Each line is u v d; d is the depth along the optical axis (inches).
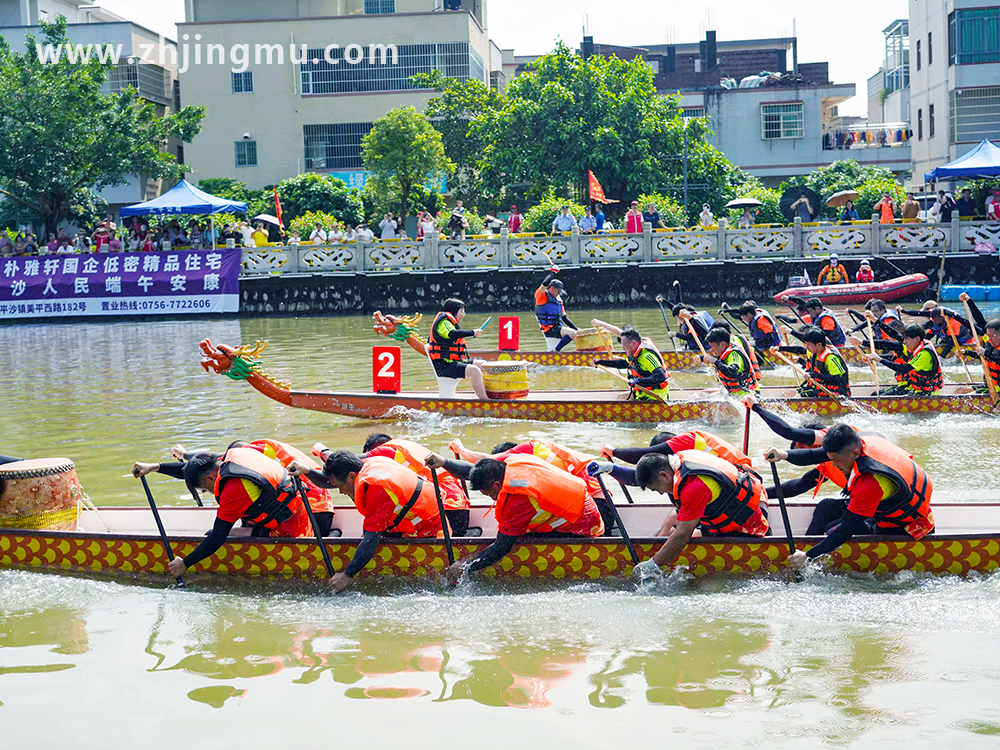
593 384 578.9
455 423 468.8
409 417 476.4
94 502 335.0
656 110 1397.6
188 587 253.9
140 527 287.9
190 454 271.9
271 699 189.9
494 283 1122.0
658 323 911.7
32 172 1253.7
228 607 239.9
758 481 255.8
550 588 247.1
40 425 481.7
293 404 459.2
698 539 244.4
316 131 1648.6
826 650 205.5
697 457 243.9
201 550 251.6
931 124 1582.2
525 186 1423.5
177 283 1135.0
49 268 1143.0
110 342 896.9
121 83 1615.4
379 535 248.5
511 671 199.9
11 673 204.2
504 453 259.1
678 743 168.7
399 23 1626.5
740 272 1096.8
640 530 275.6
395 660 207.0
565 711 181.8
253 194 1521.9
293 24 1628.9
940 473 341.1
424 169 1418.6
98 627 228.8
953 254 1058.7
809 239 1095.0
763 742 168.4
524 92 1386.6
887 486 234.4
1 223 1429.6
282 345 826.8
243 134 1648.6
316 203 1421.0
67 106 1268.5
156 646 217.3
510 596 242.4
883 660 199.9
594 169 1366.9
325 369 661.9
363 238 1159.0
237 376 447.2
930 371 447.8
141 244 1183.6
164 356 773.9
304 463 271.4
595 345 690.8
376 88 1642.5
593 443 415.2
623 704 183.8
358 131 1644.9
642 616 226.8
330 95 1635.1
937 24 1519.4
